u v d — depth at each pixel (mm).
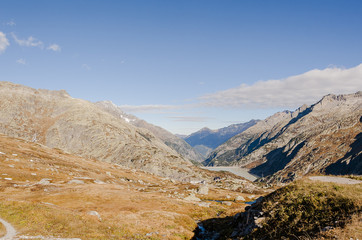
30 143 175375
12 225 25391
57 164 125500
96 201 56531
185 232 39219
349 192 21297
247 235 25375
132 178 168875
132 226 37344
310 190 24609
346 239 14523
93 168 156375
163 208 58188
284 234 20656
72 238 24328
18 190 61469
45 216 29766
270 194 31047
